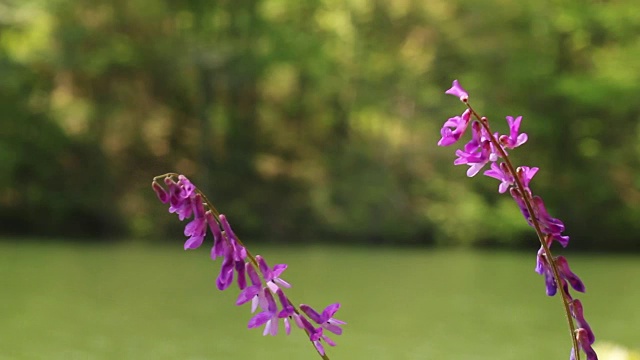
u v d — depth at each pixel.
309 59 28.78
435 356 10.25
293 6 30.78
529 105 29.64
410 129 29.27
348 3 29.69
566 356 10.45
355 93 29.78
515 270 19.80
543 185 28.84
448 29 29.53
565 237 2.47
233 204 27.31
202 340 10.88
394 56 29.95
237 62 27.86
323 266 19.33
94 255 20.12
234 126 29.16
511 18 29.25
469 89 29.59
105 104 27.94
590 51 30.27
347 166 28.36
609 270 20.66
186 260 19.42
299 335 11.36
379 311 13.44
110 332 11.23
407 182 28.19
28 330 11.22
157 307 13.22
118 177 27.41
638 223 27.70
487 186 28.09
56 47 26.66
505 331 12.01
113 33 28.16
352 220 26.88
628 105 28.08
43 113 26.66
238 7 29.31
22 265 17.88
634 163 28.66
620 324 12.80
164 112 29.44
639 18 28.67
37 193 25.95
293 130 29.75
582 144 29.02
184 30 28.94
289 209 27.28
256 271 2.36
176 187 2.33
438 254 23.67
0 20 27.48
